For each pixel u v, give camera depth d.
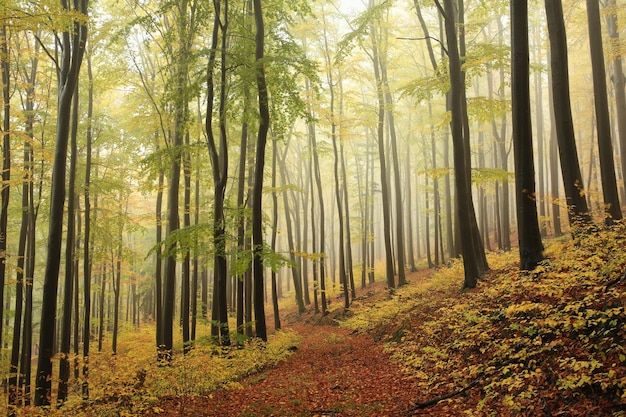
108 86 16.16
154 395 8.62
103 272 22.66
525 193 9.36
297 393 8.52
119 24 15.84
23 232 16.09
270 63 13.01
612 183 11.85
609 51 14.73
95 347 23.09
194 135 15.66
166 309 13.90
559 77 10.57
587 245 8.45
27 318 17.03
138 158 19.50
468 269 12.45
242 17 13.97
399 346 11.30
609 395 4.62
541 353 6.04
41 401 9.97
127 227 18.53
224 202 15.38
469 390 6.57
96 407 8.01
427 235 28.73
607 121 12.12
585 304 6.13
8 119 13.20
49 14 8.20
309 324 23.48
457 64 12.81
